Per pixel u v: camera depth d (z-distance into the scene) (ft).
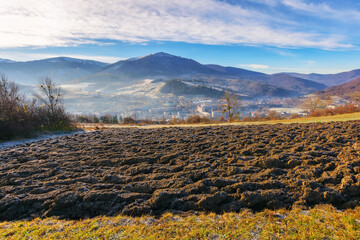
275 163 23.12
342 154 24.62
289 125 54.75
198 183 18.92
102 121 186.29
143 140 40.29
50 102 73.51
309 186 17.67
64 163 26.71
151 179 20.84
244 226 13.82
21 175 23.06
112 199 17.17
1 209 16.65
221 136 41.06
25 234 13.64
